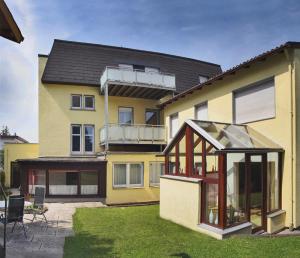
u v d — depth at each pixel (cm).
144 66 2255
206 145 998
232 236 883
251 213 1003
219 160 927
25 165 1645
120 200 1672
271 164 1077
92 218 1180
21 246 775
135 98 2128
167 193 1181
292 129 1034
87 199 1641
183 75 2398
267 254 702
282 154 1075
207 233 935
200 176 1020
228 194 952
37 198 1160
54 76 1947
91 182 1659
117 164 1695
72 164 1633
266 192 1035
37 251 736
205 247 769
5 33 690
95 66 2084
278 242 800
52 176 1636
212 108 1488
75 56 2073
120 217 1211
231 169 972
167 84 1950
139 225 1066
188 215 1039
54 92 1959
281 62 1080
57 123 1950
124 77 1836
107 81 1802
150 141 1920
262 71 1167
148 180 1742
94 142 2008
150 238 885
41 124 1927
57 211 1327
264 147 1036
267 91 1156
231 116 1341
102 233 941
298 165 1038
